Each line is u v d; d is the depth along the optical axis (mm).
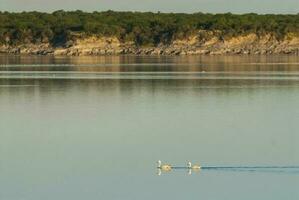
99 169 110000
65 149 123125
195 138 132125
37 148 123812
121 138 132250
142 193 98438
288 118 155625
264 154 119000
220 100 189250
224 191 99250
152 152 120562
